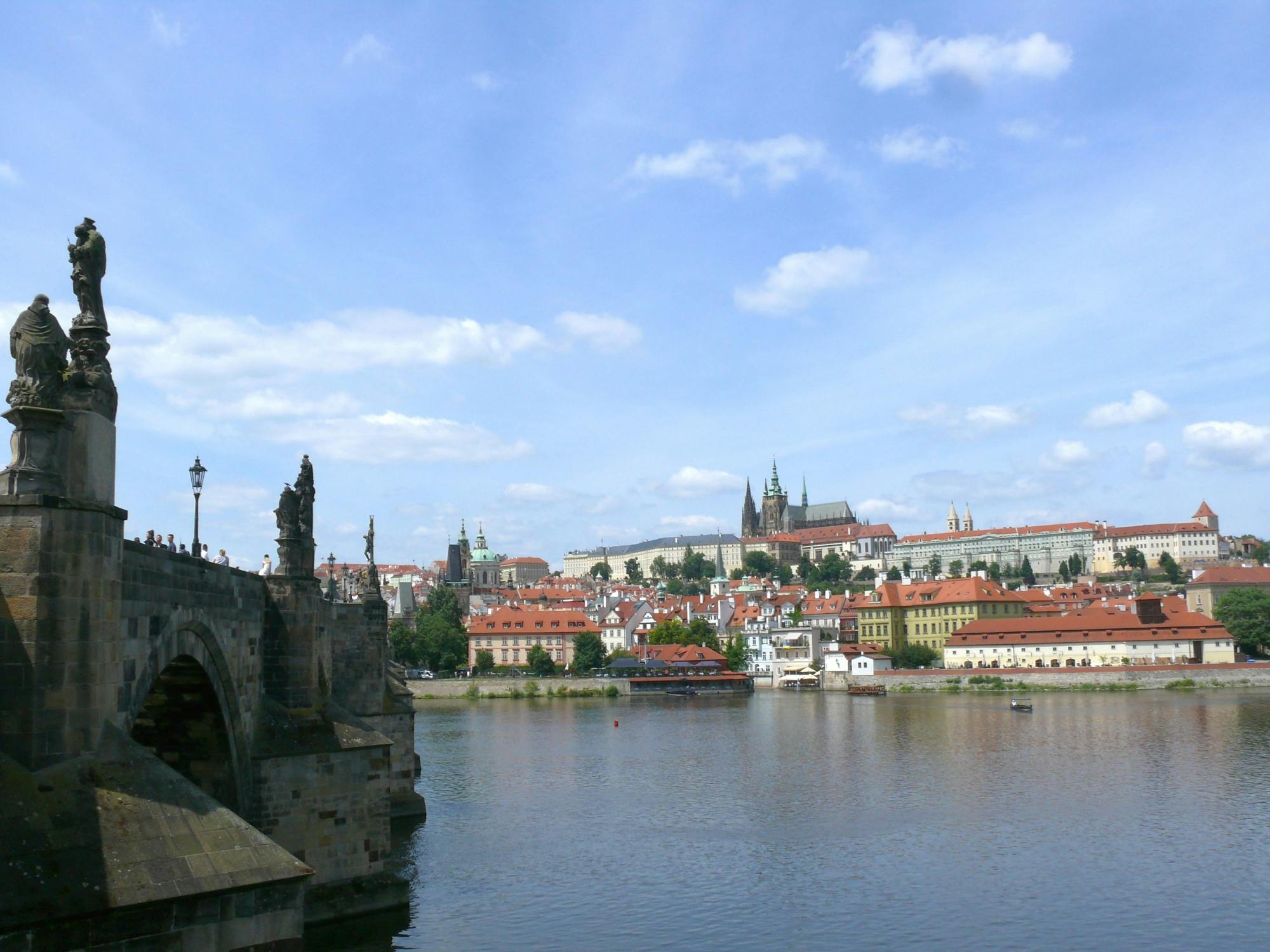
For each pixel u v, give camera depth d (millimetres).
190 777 51562
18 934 28766
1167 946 58625
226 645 49875
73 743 32844
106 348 35750
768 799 104188
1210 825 88000
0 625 32250
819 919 63500
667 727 183625
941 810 96500
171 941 31344
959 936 60406
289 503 60562
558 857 79312
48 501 32781
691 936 60312
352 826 59312
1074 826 88750
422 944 58344
